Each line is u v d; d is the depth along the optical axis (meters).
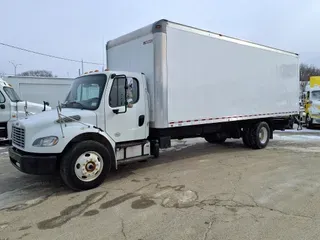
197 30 6.44
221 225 3.46
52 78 16.70
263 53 8.49
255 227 3.39
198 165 6.63
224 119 7.30
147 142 5.98
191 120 6.43
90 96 5.43
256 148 8.72
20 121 4.99
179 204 4.18
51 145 4.54
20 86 15.87
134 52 6.28
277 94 9.16
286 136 11.86
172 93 5.98
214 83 6.96
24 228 3.51
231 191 4.70
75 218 3.77
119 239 3.19
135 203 4.25
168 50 5.83
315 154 7.82
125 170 6.22
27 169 4.52
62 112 5.04
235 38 7.52
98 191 4.83
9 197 4.63
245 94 7.93
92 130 4.95
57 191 4.89
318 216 3.69
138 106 5.74
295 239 3.11
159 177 5.63
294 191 4.67
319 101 14.55
